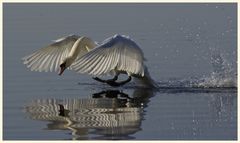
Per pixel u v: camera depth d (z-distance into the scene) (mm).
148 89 16484
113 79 16578
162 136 12289
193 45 20359
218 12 24797
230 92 16000
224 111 14078
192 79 17047
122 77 17719
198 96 15617
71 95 15711
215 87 16469
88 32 22500
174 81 16953
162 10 25750
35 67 16094
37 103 14852
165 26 23125
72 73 17703
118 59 14992
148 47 20281
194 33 21953
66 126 12953
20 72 17641
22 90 16000
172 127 12875
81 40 16250
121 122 13219
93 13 25672
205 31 22188
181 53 19500
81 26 23438
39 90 16031
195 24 23266
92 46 16375
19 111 14148
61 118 13578
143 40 21219
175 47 20203
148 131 12562
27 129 12820
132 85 16875
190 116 13680
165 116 13695
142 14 25234
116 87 16703
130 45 15156
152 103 14914
